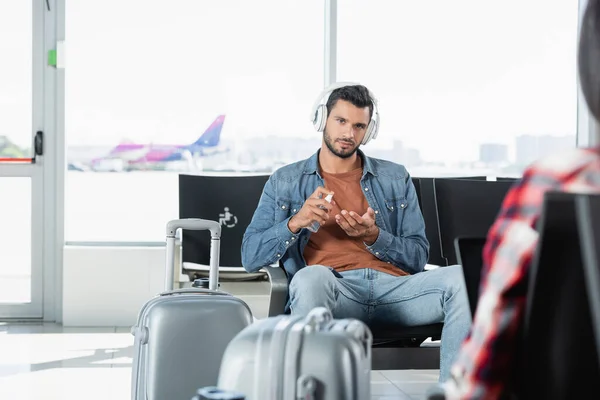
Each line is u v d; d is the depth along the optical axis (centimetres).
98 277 517
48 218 536
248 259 294
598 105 97
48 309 537
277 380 159
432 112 550
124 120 535
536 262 100
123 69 535
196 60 539
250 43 541
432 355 272
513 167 557
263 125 542
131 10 534
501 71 554
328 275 271
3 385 365
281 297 276
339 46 543
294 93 543
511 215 103
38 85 534
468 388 103
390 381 391
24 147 536
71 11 532
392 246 291
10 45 533
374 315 279
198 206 385
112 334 492
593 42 97
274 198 306
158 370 232
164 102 537
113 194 535
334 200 302
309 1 543
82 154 534
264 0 541
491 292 102
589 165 99
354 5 543
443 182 327
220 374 166
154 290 518
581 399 105
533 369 104
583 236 91
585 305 102
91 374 389
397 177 311
